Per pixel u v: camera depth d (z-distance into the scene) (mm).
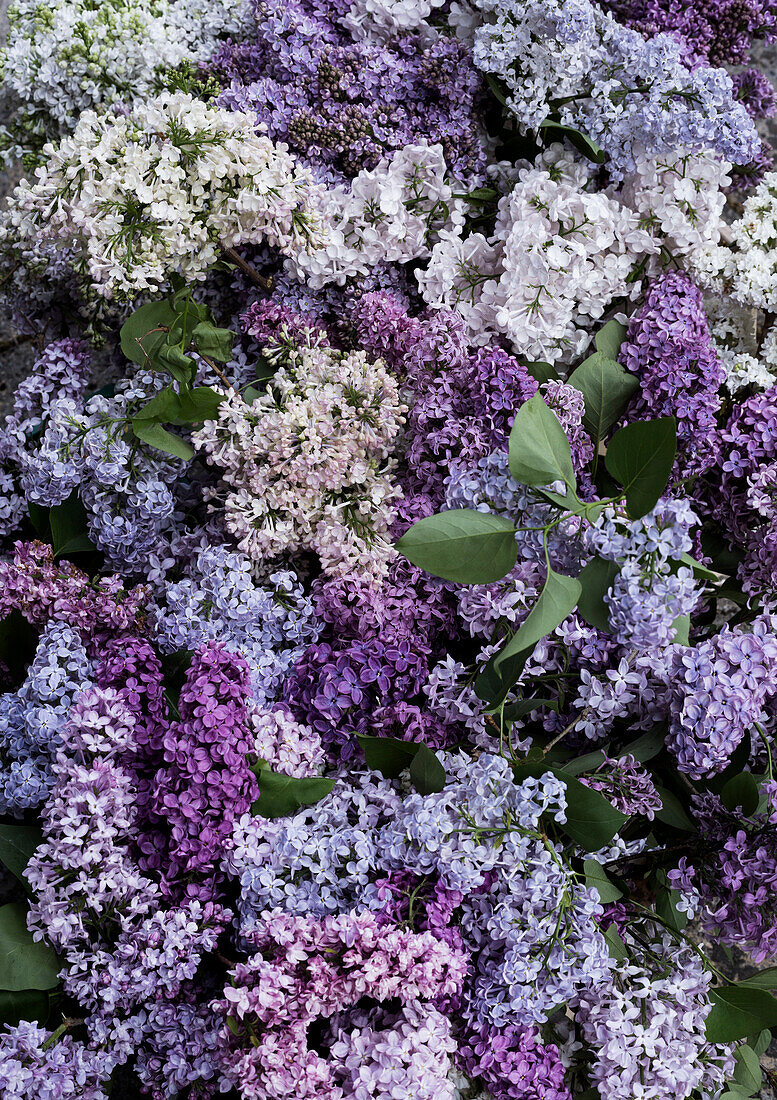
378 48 1490
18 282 1527
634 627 1266
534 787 1312
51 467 1402
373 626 1402
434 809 1313
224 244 1413
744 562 1436
